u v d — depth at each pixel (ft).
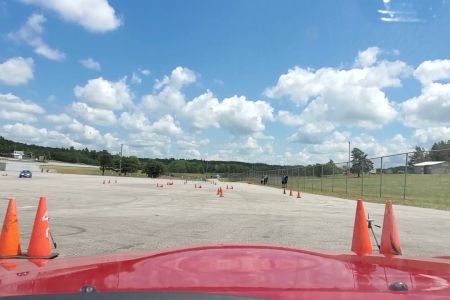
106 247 29.86
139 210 59.57
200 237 35.17
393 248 23.47
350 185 143.23
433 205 78.59
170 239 33.86
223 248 9.93
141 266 8.51
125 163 567.59
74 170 547.90
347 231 40.19
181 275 7.82
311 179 173.78
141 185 182.91
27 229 38.01
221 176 585.22
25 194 93.20
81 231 37.35
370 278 8.05
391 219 23.80
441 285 7.73
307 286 7.39
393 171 116.88
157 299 6.09
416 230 41.81
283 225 44.21
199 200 86.28
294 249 10.23
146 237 34.65
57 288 7.16
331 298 6.92
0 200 74.13
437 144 175.52
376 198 99.09
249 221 47.52
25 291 6.96
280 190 163.73
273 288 7.20
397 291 7.29
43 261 10.08
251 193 128.36
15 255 22.40
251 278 7.72
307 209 67.26
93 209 60.03
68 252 27.78
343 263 9.26
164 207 65.82
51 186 141.08
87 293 6.23
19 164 530.27
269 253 9.53
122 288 7.11
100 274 8.02
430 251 30.22
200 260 8.84
